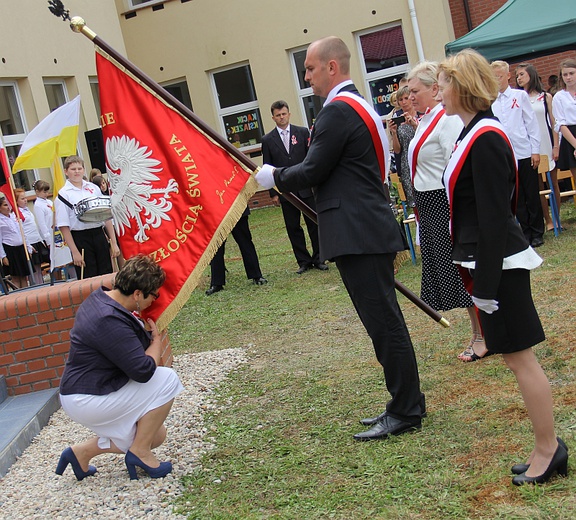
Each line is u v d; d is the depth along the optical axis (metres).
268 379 5.70
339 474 3.89
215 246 4.54
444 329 6.18
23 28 14.22
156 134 4.56
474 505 3.33
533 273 7.39
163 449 4.59
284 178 4.16
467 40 11.69
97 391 4.10
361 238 4.00
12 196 9.86
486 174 3.17
